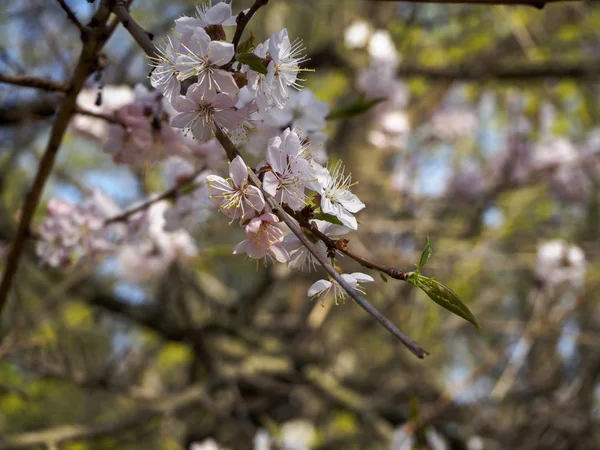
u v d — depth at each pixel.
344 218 1.52
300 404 6.47
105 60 2.26
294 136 1.51
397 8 6.19
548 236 6.36
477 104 6.69
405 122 4.64
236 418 5.37
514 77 5.94
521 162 6.23
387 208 6.13
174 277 4.98
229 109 1.55
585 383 5.61
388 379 6.63
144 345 6.86
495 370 6.36
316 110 2.21
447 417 5.74
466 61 6.03
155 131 2.35
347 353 6.96
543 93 6.45
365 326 6.33
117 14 1.76
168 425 4.50
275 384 5.21
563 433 5.32
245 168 1.47
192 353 6.11
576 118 7.04
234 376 5.05
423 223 5.49
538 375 6.18
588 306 6.08
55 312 5.32
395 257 5.62
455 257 5.91
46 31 3.70
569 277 4.97
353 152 6.16
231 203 1.47
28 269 5.25
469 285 6.60
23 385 5.38
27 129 4.71
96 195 3.08
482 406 5.67
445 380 6.97
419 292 6.02
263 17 5.87
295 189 1.50
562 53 6.72
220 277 7.37
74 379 4.54
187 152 2.51
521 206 6.97
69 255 2.99
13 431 5.61
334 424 6.58
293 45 1.66
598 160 6.16
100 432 4.11
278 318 6.22
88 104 3.01
